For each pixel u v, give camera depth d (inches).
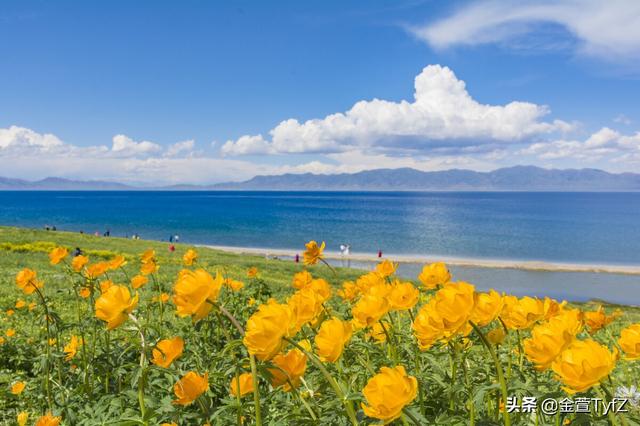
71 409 130.7
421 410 83.1
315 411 80.0
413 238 2915.8
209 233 3356.3
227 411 88.7
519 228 3636.8
